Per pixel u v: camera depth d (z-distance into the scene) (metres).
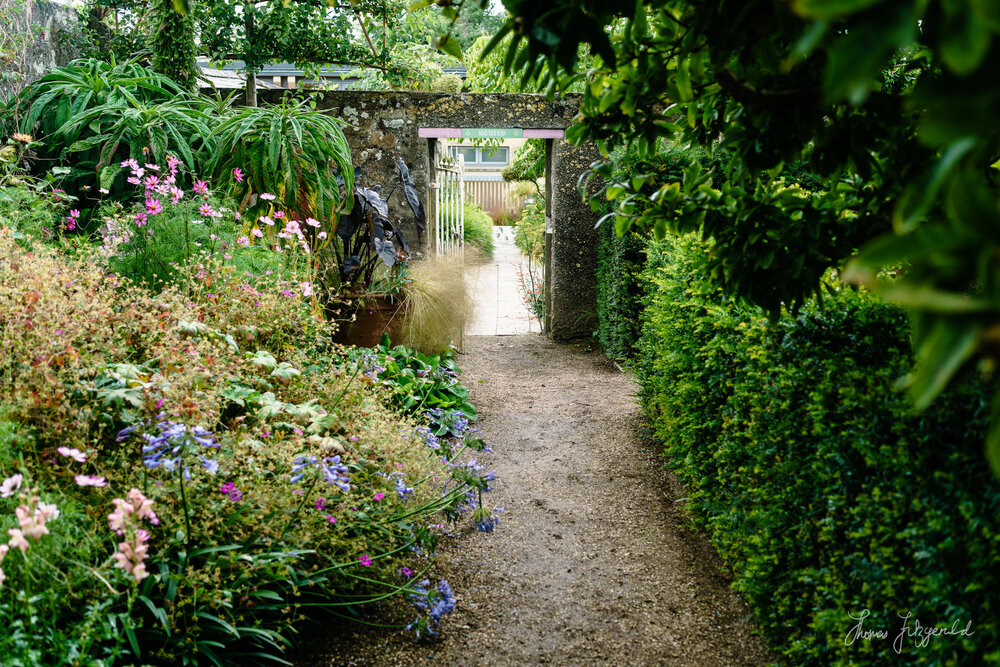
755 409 2.44
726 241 2.07
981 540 1.36
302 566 2.41
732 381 2.84
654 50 1.87
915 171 1.75
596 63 1.92
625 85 1.95
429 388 4.91
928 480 1.54
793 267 1.86
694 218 2.09
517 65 1.41
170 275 3.60
